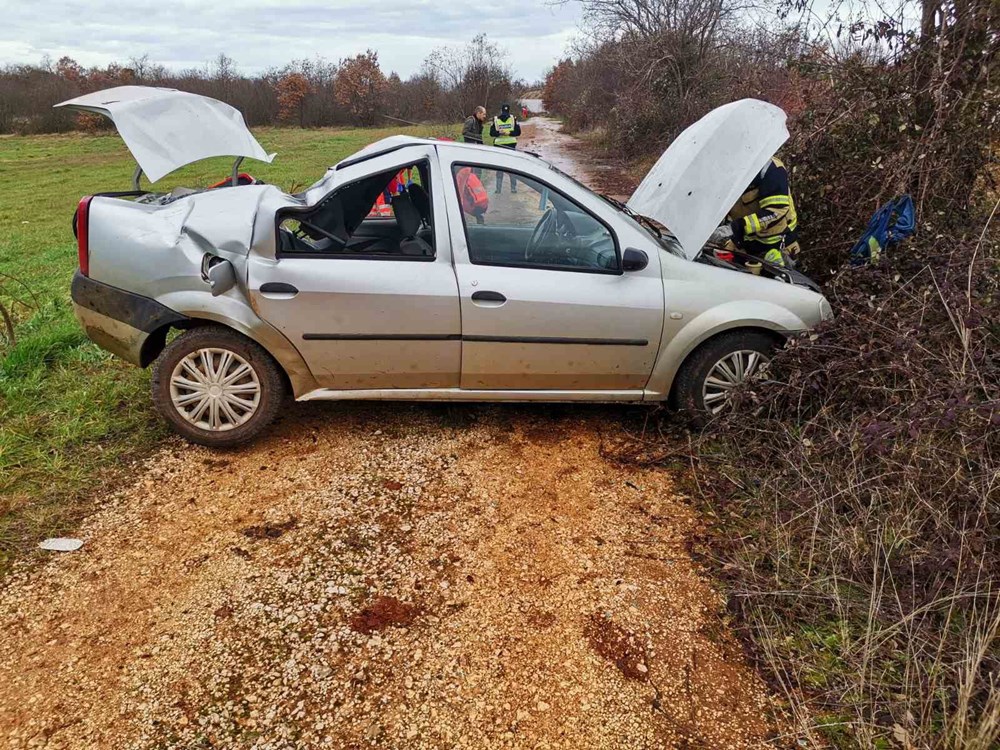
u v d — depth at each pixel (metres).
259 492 3.38
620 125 17.12
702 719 2.24
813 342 3.62
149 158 3.97
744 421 3.68
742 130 3.91
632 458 3.76
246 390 3.63
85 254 3.54
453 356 3.64
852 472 3.10
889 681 2.33
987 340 3.39
